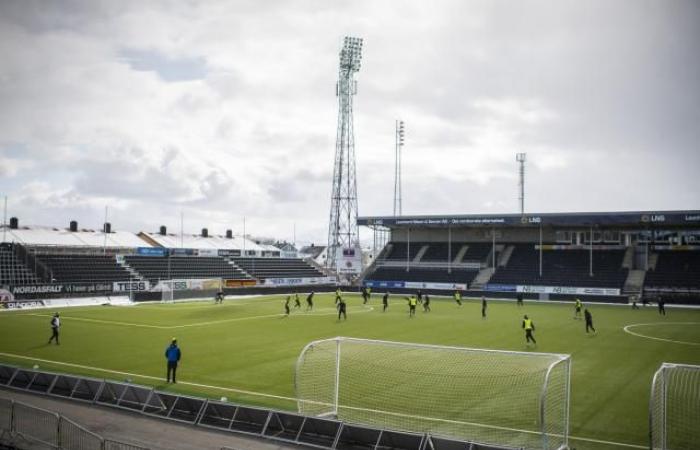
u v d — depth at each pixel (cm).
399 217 9531
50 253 7869
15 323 4675
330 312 5766
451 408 2084
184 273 8956
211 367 2848
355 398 2217
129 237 9944
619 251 8750
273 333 4138
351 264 9725
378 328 4453
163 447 1700
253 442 1762
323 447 1731
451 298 8175
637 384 2494
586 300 7512
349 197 10325
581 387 2433
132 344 3588
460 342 3738
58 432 1652
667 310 6384
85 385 2228
